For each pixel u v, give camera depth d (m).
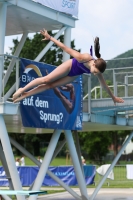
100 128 34.44
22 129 31.92
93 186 44.00
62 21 24.34
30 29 26.81
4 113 20.30
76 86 24.92
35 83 14.26
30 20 24.38
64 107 23.86
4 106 20.30
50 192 38.09
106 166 43.72
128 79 29.38
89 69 13.88
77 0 24.98
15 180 20.66
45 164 23.25
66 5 24.23
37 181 22.80
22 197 21.23
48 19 23.83
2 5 20.73
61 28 24.81
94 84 30.25
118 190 40.00
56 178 25.70
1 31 20.69
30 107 21.52
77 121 24.97
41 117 22.17
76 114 24.83
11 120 24.39
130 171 46.22
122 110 29.64
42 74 22.50
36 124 21.80
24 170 42.47
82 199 26.03
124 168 60.62
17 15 23.33
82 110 25.50
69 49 13.80
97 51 13.84
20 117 22.50
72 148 25.25
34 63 22.05
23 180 42.38
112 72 29.27
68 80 14.39
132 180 51.09
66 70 13.94
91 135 101.06
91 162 98.25
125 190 40.06
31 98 21.59
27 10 22.14
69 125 24.25
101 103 28.67
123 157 123.19
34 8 22.44
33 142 116.62
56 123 23.20
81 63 13.83
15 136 113.94
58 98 23.47
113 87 28.78
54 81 14.52
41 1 22.62
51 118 22.89
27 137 113.44
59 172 42.44
